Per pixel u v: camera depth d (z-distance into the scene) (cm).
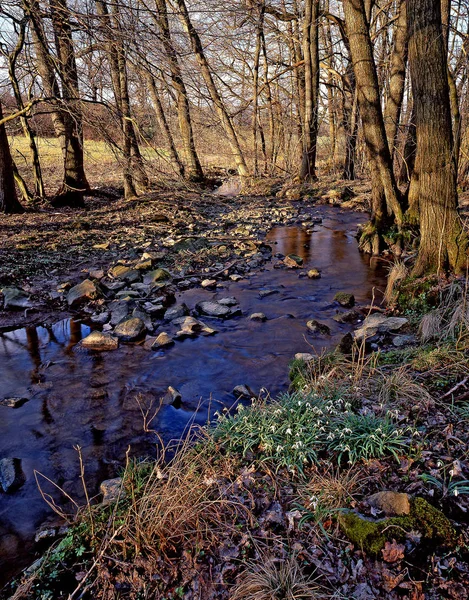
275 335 659
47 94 1170
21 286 839
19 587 279
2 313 744
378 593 250
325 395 443
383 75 2222
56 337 667
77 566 290
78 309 762
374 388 454
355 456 346
